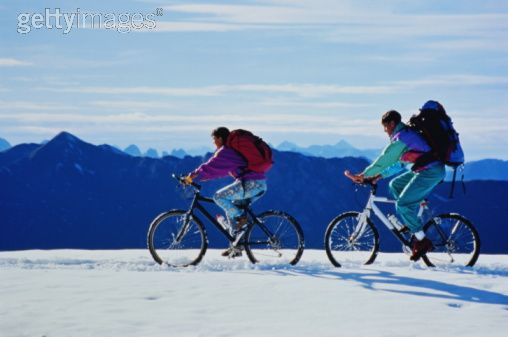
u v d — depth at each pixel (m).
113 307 9.02
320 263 13.04
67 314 8.59
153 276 11.46
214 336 7.57
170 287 10.42
